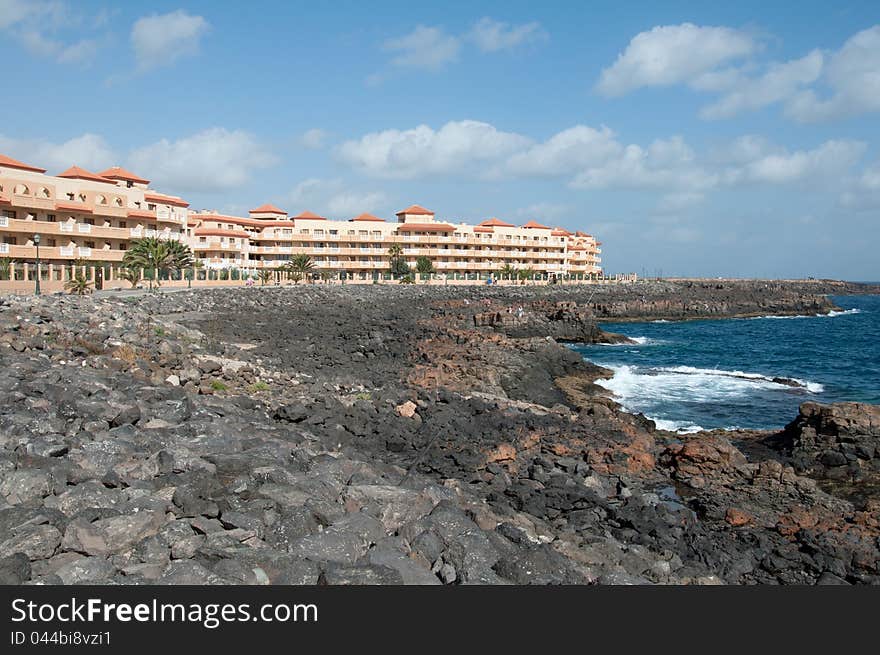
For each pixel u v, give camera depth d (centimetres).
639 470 1814
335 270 12056
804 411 2117
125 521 822
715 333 7906
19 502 880
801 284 19512
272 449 1248
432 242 12706
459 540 876
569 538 1138
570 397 3219
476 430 2034
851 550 1285
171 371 2258
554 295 10688
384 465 1516
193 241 10050
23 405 1326
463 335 4319
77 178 7600
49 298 4072
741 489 1664
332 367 3194
